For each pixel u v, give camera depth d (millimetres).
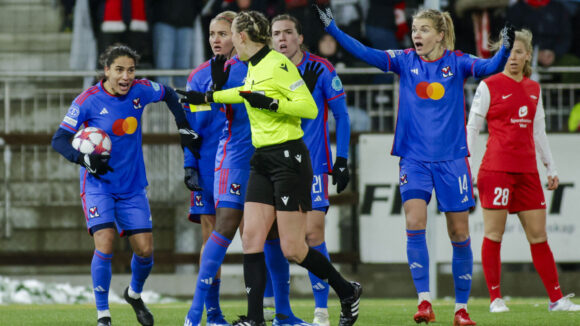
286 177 17703
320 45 40344
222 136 19969
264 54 18125
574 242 37062
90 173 20422
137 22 40562
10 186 40438
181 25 40750
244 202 19391
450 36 21594
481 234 36562
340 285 18484
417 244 21109
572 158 37125
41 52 45750
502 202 25984
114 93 20750
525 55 25641
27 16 46531
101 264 20219
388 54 21797
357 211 37625
